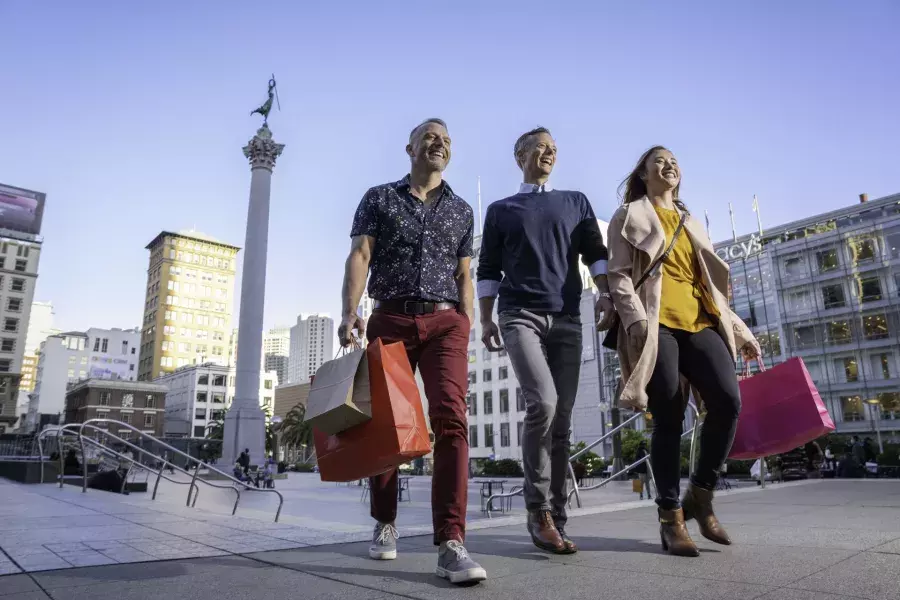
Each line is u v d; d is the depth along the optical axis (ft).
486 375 213.66
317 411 7.77
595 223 11.27
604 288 10.69
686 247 10.31
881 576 6.64
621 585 6.65
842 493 23.06
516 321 10.46
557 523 10.42
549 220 10.90
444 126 10.59
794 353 142.31
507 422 202.69
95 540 11.04
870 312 134.21
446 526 7.64
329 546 10.48
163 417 289.74
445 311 9.53
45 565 8.37
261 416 99.19
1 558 8.98
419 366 9.39
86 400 274.16
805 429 10.40
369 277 10.13
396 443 7.27
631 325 9.35
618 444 76.18
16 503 21.17
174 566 8.37
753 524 12.37
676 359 9.60
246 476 71.41
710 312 10.12
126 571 7.96
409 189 10.19
